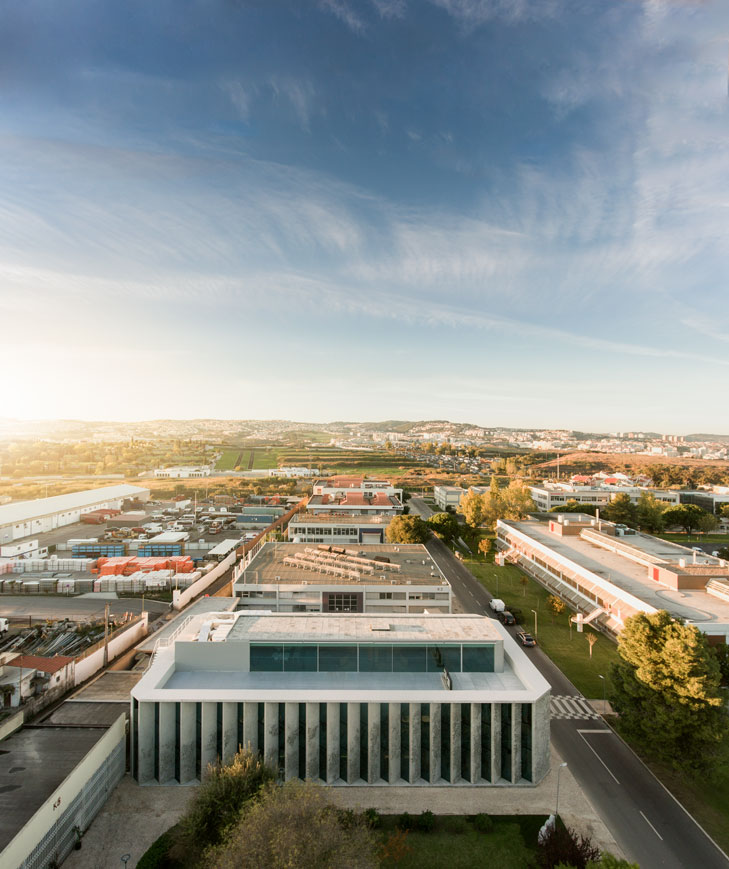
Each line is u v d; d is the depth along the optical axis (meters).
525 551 132.75
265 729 48.94
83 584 112.75
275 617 62.69
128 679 69.81
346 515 154.88
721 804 47.84
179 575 115.94
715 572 88.75
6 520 167.25
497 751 50.25
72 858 40.31
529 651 81.81
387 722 50.38
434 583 89.38
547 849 39.81
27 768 42.81
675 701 49.72
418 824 44.19
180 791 48.09
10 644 81.62
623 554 112.88
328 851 33.62
